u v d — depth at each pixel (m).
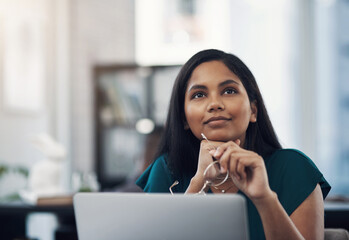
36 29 4.03
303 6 4.61
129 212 0.90
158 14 4.64
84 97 4.45
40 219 3.92
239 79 1.20
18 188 3.70
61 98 4.30
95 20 4.55
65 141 4.32
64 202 2.50
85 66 4.47
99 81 4.30
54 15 4.27
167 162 1.36
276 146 1.31
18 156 3.78
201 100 1.19
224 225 0.83
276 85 4.59
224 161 0.99
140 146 4.20
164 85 4.18
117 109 4.27
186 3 4.58
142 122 4.21
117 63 4.30
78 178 2.75
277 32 4.59
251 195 0.97
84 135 4.41
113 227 0.92
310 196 1.16
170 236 0.87
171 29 4.61
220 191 1.23
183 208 0.86
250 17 4.58
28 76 3.92
